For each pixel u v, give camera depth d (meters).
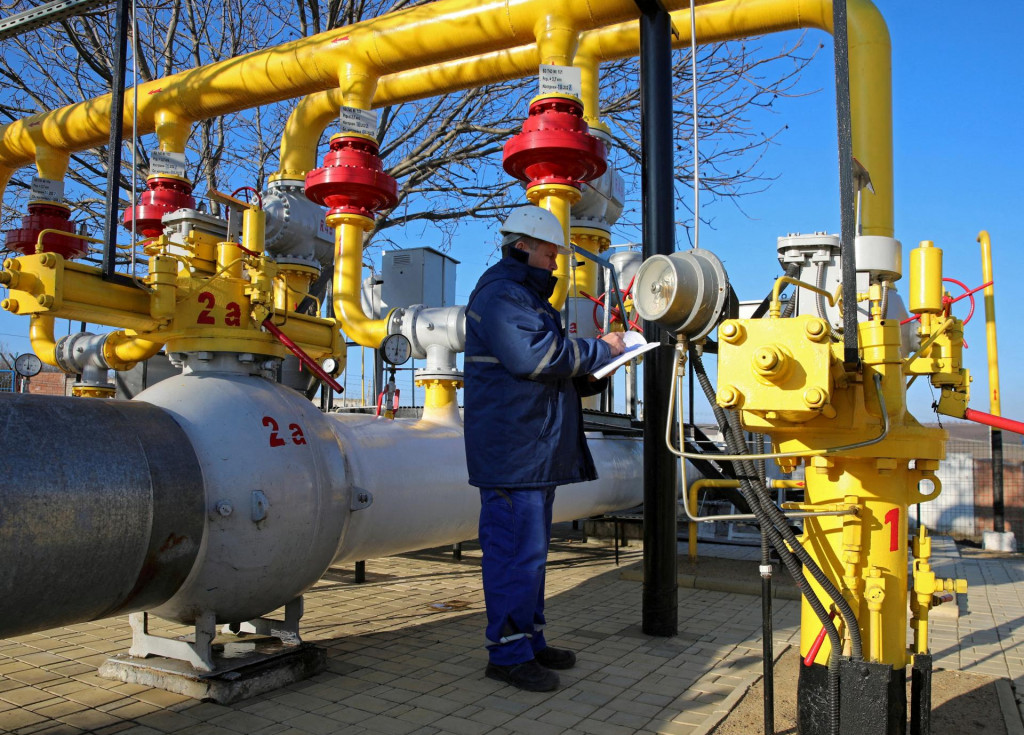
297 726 2.73
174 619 3.09
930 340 2.45
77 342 6.97
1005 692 3.23
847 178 2.17
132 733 2.63
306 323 4.41
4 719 2.73
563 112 4.86
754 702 2.99
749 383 2.18
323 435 3.38
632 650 3.80
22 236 7.03
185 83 6.61
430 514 4.42
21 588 2.30
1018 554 8.61
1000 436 9.02
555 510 5.88
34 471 2.34
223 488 2.86
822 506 2.46
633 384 8.03
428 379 5.26
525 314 3.26
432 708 2.94
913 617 2.53
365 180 5.69
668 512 4.08
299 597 3.35
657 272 2.40
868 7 4.48
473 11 5.28
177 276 3.42
